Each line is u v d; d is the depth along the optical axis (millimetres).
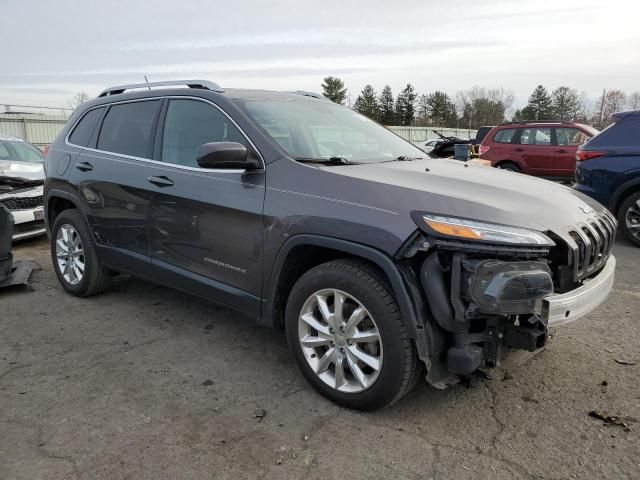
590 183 7078
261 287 3230
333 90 73250
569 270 2789
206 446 2619
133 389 3176
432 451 2580
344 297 2857
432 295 2561
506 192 2961
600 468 2449
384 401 2770
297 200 2998
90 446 2613
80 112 4945
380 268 2762
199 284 3633
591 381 3248
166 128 3945
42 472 2420
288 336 3139
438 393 3127
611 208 6953
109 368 3453
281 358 3615
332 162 3215
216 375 3361
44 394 3113
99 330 4090
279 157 3209
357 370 2844
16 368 3447
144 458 2525
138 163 4047
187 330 4094
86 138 4707
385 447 2611
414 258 2654
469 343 2641
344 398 2916
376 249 2658
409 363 2662
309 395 3107
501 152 12297
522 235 2566
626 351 3648
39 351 3711
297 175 3080
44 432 2729
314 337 3049
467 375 2771
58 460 2506
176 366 3486
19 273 5273
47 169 5000
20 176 6871
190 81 3957
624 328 4035
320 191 2943
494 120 76062
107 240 4398
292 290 3078
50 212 5074
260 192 3186
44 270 5844
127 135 4277
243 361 3564
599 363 3480
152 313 4457
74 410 2939
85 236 4605
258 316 3309
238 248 3318
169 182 3734
